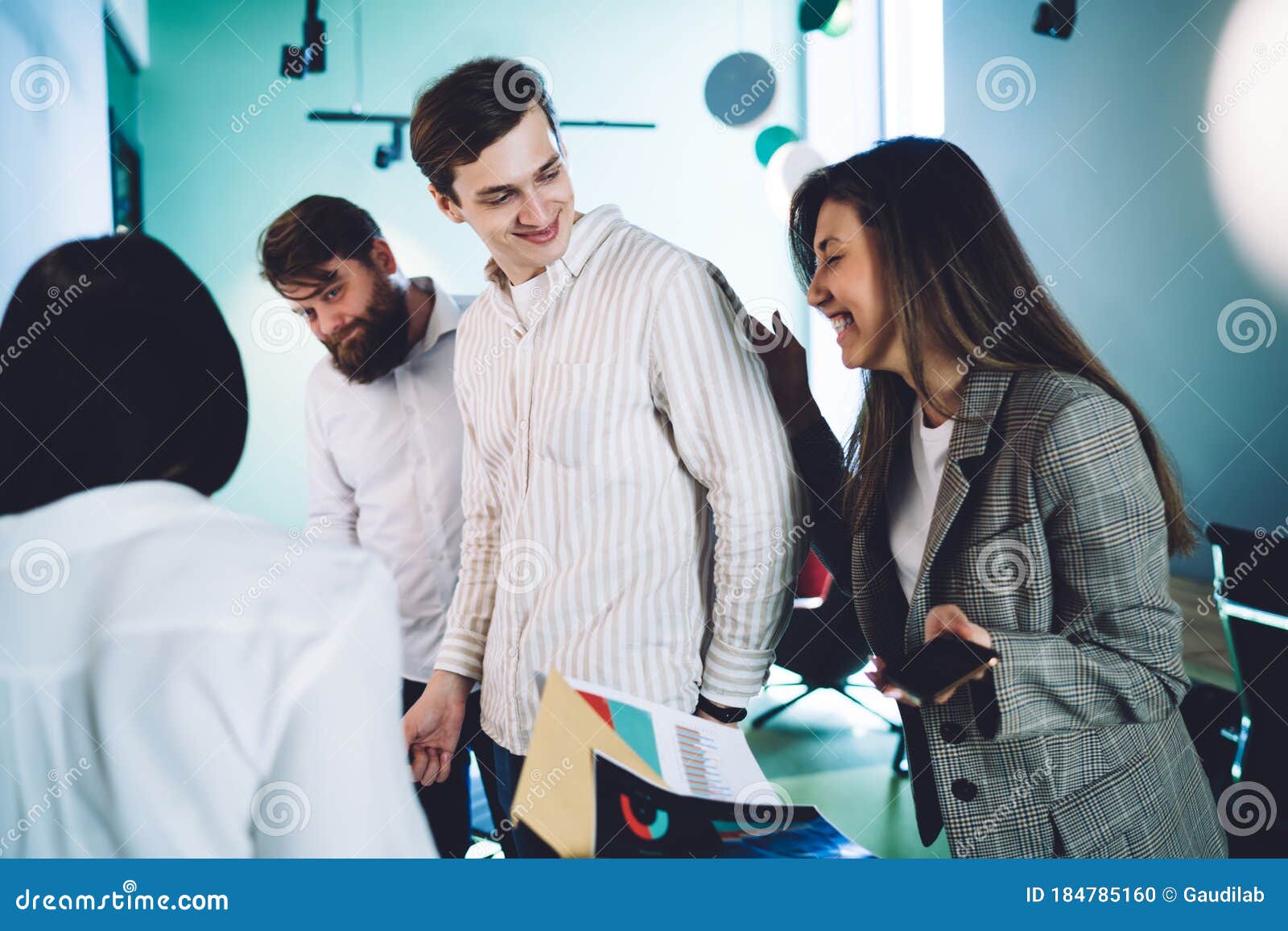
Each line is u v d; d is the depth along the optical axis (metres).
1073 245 5.22
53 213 3.91
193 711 0.65
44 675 0.66
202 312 0.76
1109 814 1.19
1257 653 1.91
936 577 1.27
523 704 1.40
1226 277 4.43
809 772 2.96
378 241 2.01
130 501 0.70
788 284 6.62
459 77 1.31
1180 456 4.77
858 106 6.43
